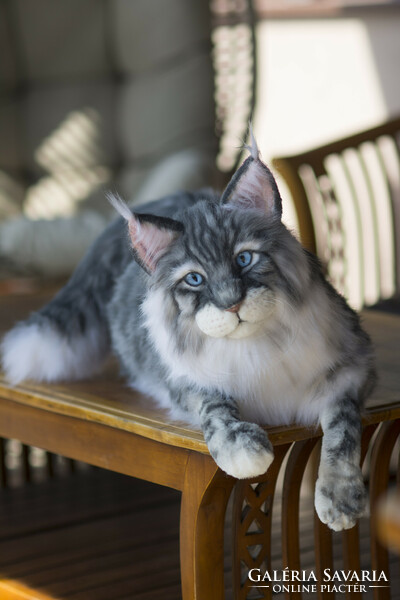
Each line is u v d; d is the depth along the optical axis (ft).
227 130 11.23
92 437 5.15
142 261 4.44
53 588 5.92
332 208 8.38
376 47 20.30
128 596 5.75
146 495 8.00
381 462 5.10
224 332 4.14
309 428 4.52
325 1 19.92
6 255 9.88
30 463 8.77
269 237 4.35
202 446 4.34
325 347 4.45
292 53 19.94
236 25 11.30
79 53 12.19
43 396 5.39
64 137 12.11
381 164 8.83
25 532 7.10
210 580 4.54
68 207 11.86
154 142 11.60
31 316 5.93
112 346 5.80
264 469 4.08
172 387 4.72
